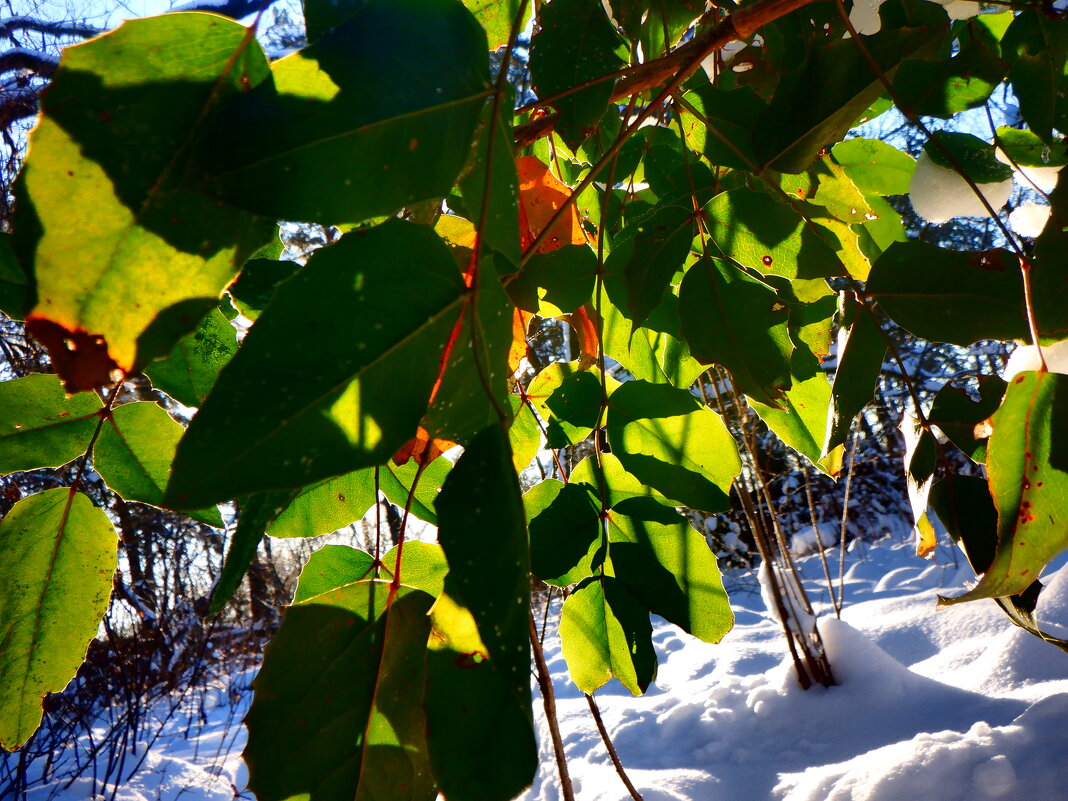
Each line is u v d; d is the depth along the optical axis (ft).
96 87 0.55
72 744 7.06
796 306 1.25
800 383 1.19
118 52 0.55
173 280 0.57
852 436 6.62
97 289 0.55
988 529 0.89
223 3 3.87
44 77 6.78
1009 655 3.77
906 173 1.36
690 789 3.33
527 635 0.48
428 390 0.50
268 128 0.49
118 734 6.53
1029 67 1.00
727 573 9.83
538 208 1.08
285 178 0.49
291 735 0.71
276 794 0.69
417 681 0.74
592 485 0.95
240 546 0.73
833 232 1.22
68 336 0.55
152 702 7.93
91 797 5.86
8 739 0.82
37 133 0.54
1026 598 0.84
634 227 1.12
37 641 0.85
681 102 1.04
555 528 0.91
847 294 0.98
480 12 1.11
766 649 5.56
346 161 0.50
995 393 0.91
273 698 0.72
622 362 1.21
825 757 3.42
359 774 0.71
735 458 0.93
